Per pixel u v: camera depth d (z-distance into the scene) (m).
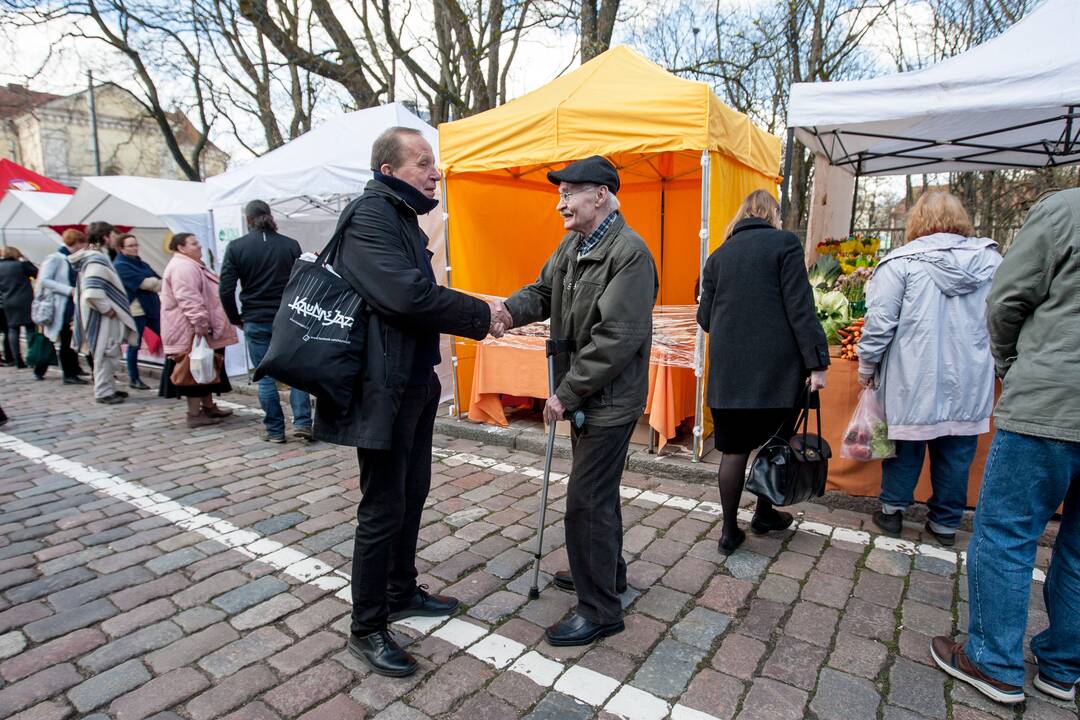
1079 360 1.80
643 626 2.48
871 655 2.28
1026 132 5.95
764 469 2.82
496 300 2.54
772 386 2.79
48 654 2.37
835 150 6.91
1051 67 3.59
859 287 3.98
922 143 6.44
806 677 2.17
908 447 3.08
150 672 2.25
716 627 2.47
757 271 2.79
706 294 3.01
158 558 3.13
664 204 6.29
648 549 3.12
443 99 11.68
